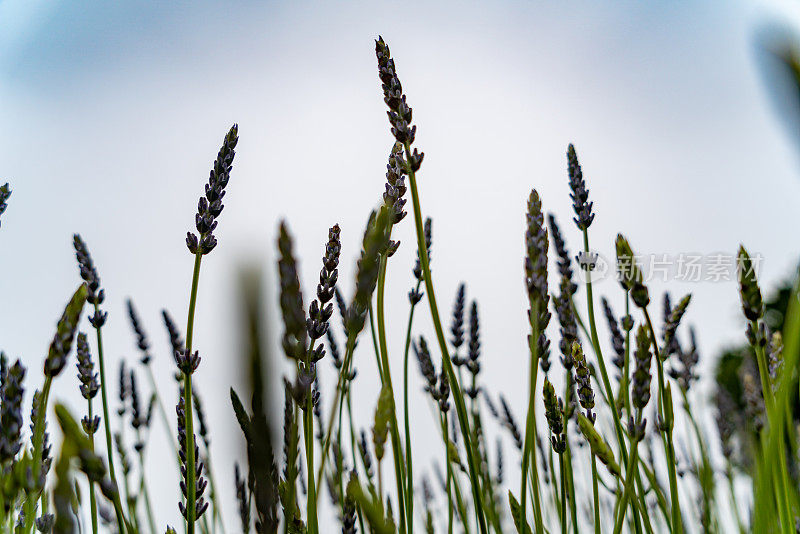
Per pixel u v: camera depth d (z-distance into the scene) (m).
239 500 0.82
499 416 1.06
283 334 0.67
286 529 0.71
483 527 0.79
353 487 0.65
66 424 0.65
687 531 1.00
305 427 0.73
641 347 0.79
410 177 0.77
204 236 0.77
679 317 0.84
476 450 0.91
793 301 0.72
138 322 0.98
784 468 0.80
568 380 0.86
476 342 0.93
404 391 0.86
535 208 0.74
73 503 0.75
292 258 0.67
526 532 0.75
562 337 0.86
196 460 0.80
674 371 0.99
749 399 0.98
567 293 0.86
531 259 0.74
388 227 0.78
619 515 0.80
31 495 0.74
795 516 0.87
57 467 0.65
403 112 0.76
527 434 0.75
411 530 0.84
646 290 0.80
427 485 1.18
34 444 0.71
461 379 0.92
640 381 0.79
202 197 0.77
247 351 0.38
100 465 0.65
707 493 0.97
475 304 0.93
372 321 0.86
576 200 0.88
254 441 0.44
